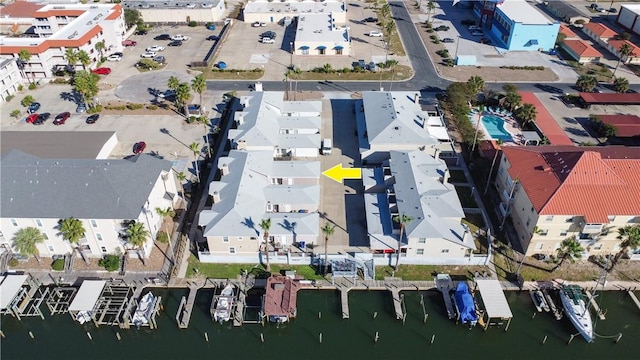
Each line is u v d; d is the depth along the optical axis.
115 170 75.62
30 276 73.75
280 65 141.00
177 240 79.44
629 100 117.44
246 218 74.94
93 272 74.19
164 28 171.00
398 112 102.19
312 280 73.00
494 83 130.38
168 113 115.25
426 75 135.00
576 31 168.00
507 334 68.06
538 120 110.81
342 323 69.25
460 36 163.12
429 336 67.75
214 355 65.81
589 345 66.56
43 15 150.00
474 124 110.12
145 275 73.75
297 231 75.88
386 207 81.50
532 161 80.88
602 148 85.69
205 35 164.88
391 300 71.56
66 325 69.19
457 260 75.00
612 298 71.94
